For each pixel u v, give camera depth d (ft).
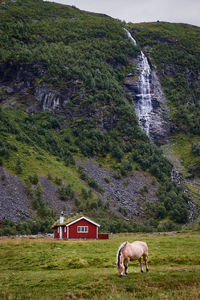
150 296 93.35
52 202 494.18
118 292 97.30
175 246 192.44
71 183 562.66
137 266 140.46
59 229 299.79
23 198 475.72
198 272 115.24
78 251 182.50
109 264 143.84
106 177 632.38
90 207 508.53
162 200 606.55
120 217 520.42
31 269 145.18
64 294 98.02
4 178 497.05
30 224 408.67
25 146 640.17
